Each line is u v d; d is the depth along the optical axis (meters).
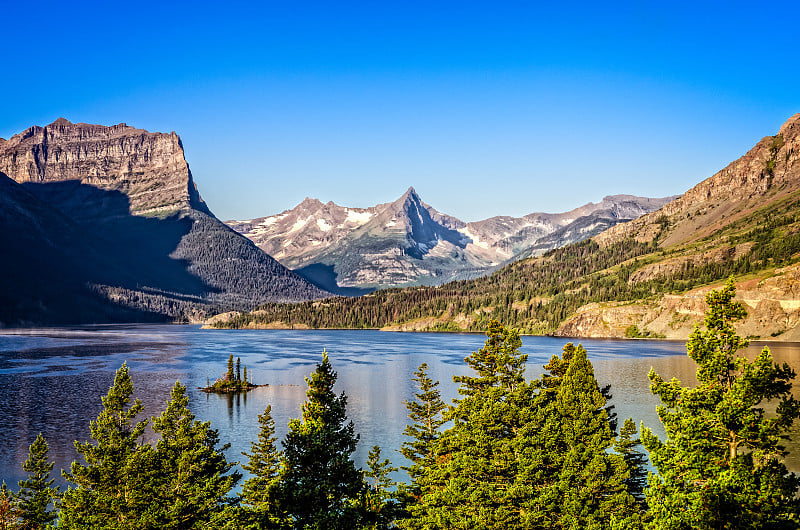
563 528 48.97
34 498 61.06
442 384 173.75
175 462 58.50
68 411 135.38
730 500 31.05
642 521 41.78
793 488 31.66
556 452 54.12
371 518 47.62
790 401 32.28
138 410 63.22
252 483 65.00
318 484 42.25
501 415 60.72
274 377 194.00
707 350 34.34
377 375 194.00
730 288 34.22
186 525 52.41
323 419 48.31
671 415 35.16
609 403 135.50
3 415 131.00
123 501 52.50
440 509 53.91
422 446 73.88
